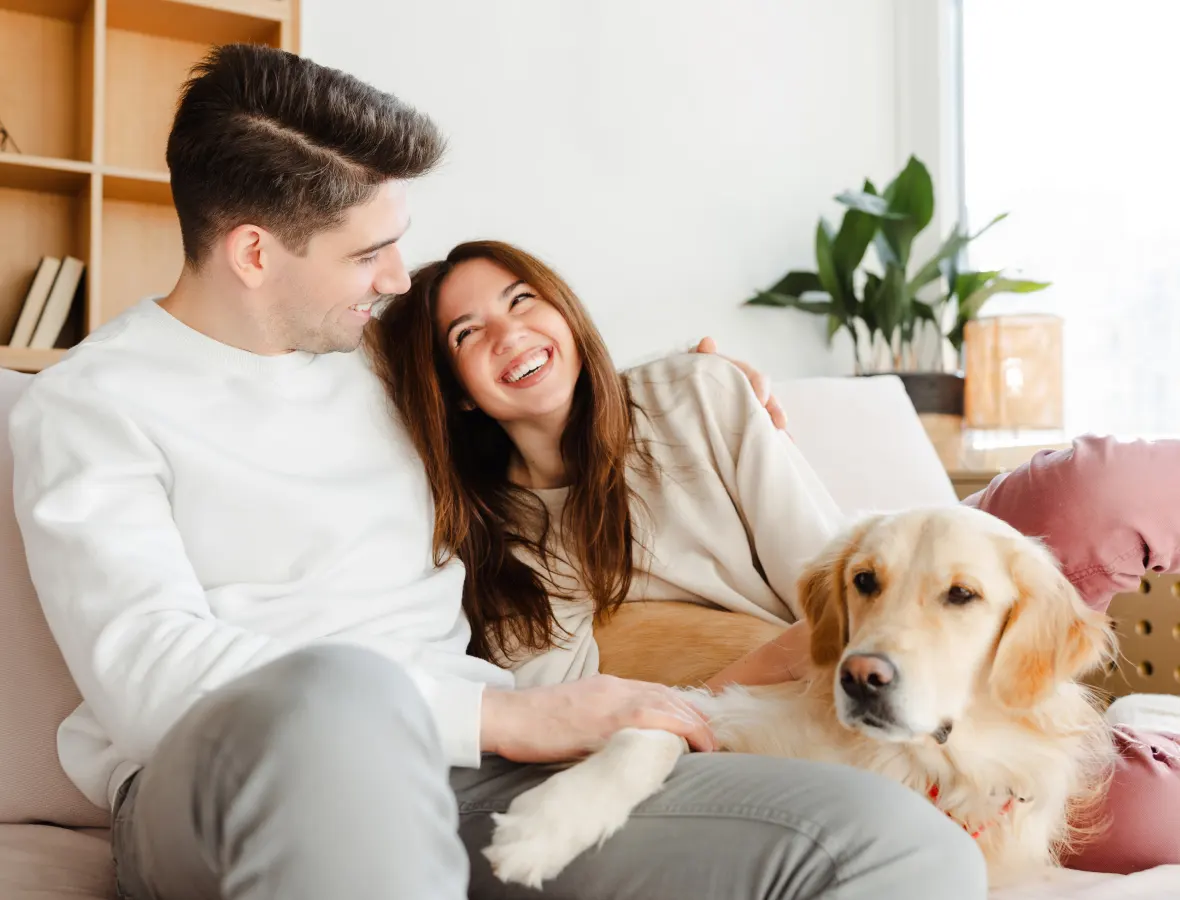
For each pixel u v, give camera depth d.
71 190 3.04
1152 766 1.19
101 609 1.02
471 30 3.42
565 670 1.48
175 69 3.18
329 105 1.18
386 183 1.24
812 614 1.27
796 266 3.96
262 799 0.67
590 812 0.91
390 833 0.67
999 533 1.18
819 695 1.23
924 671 1.09
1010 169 3.75
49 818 1.22
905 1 4.11
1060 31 3.58
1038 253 3.65
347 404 1.33
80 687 1.05
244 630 1.03
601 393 1.55
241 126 1.16
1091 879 1.11
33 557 1.08
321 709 0.69
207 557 1.17
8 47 2.98
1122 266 3.39
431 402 1.41
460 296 1.52
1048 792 1.15
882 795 0.88
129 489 1.11
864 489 2.08
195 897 0.79
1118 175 3.41
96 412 1.12
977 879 0.87
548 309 1.53
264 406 1.24
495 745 1.02
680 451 1.63
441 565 1.36
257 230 1.19
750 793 0.90
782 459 1.58
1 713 1.21
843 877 0.83
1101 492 1.28
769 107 3.92
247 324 1.24
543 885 0.94
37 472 1.10
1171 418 3.26
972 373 3.31
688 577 1.57
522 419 1.59
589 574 1.55
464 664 1.23
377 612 1.23
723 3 3.83
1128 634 1.84
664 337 3.71
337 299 1.25
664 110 3.73
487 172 3.44
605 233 3.62
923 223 3.54
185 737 0.73
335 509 1.22
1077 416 3.51
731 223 3.84
